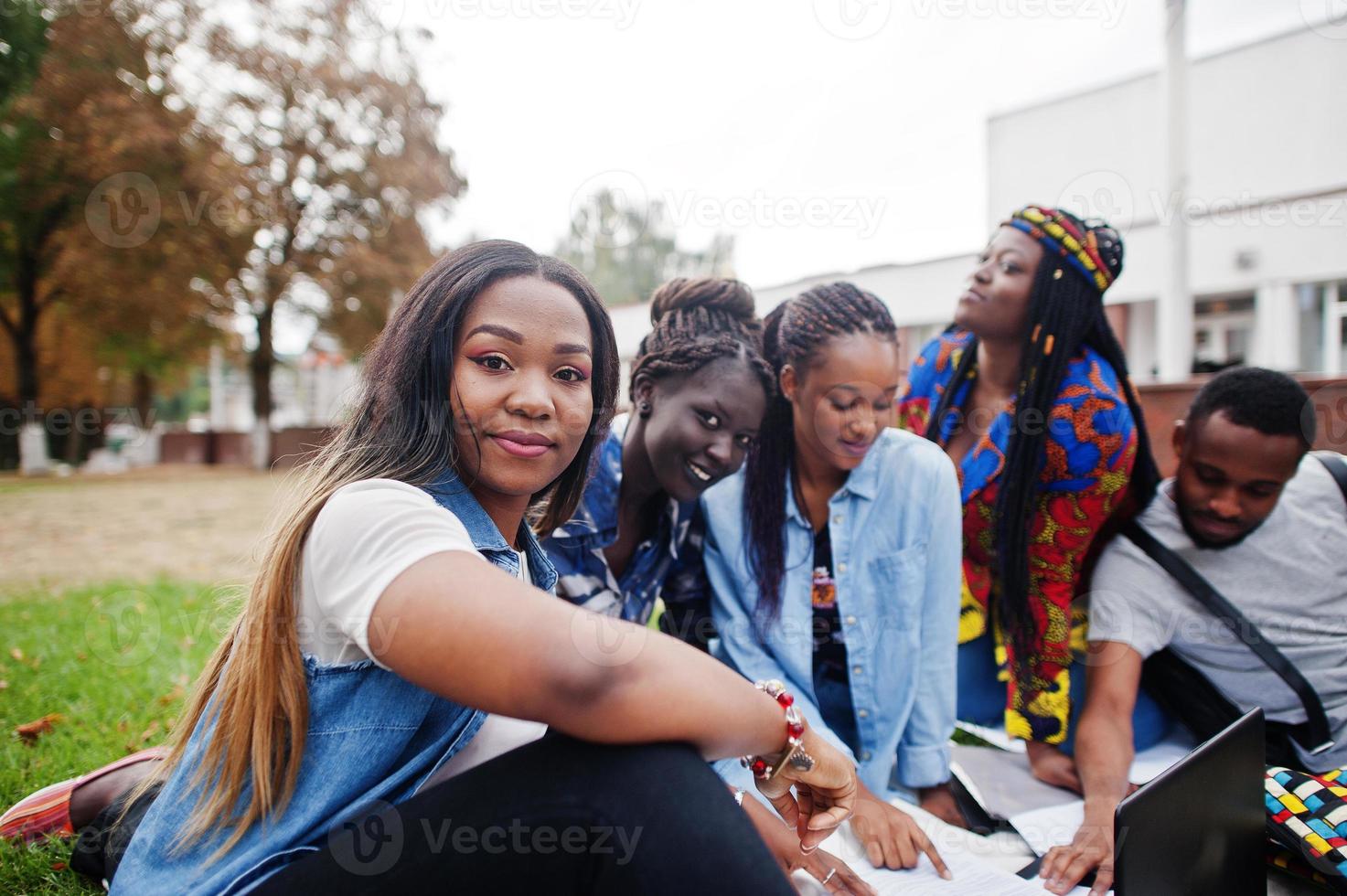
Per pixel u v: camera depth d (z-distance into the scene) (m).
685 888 0.60
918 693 1.40
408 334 0.79
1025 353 1.51
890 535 1.42
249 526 4.29
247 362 7.82
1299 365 3.72
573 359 0.82
